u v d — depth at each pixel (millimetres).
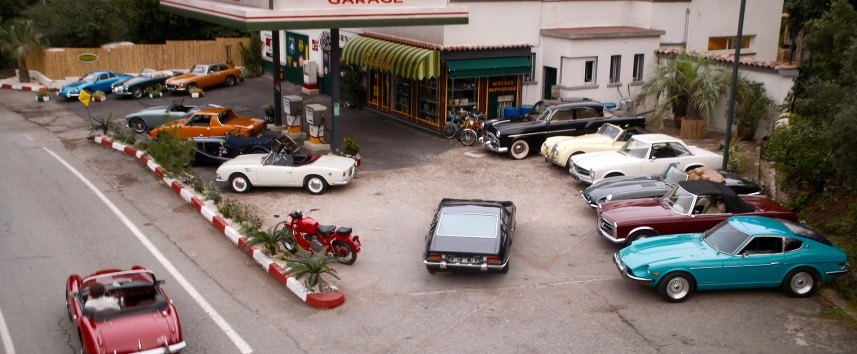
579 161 19516
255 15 18688
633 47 27344
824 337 11555
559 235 16156
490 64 25438
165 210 17969
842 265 12953
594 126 22953
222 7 19812
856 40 14070
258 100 32812
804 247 12891
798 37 30859
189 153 21156
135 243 15664
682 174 17031
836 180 17016
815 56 23266
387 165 22094
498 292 13289
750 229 13000
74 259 14680
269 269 14141
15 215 17422
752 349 11188
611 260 14789
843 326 11922
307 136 25406
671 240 13648
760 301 12875
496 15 25922
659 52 27609
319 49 33812
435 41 25641
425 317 12312
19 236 15969
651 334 11664
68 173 21297
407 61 24812
